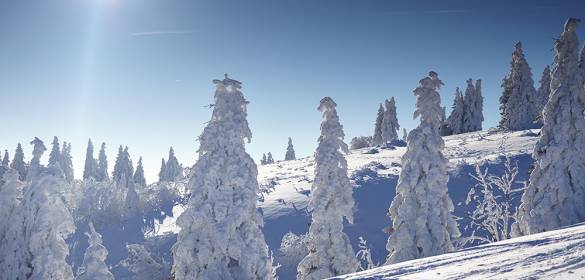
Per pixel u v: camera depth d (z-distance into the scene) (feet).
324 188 89.86
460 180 142.20
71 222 70.95
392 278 27.78
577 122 70.69
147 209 202.08
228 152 76.38
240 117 78.33
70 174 350.02
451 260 31.14
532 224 71.05
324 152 91.25
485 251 32.68
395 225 79.92
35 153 72.08
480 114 294.66
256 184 77.97
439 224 77.05
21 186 75.51
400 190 79.77
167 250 134.62
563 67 73.82
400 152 232.53
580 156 69.87
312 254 88.74
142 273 91.30
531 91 223.92
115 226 188.34
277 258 115.96
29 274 68.95
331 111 93.20
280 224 137.28
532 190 73.51
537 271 21.70
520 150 164.04
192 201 73.92
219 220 73.05
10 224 70.49
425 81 82.33
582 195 68.44
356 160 224.33
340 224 89.04
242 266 72.64
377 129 343.26
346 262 87.25
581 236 30.48
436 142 80.64
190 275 72.18
